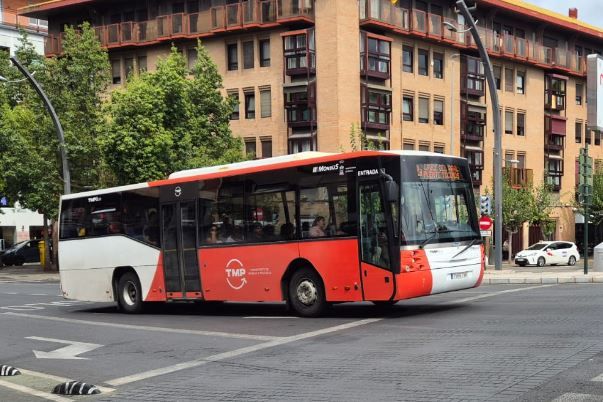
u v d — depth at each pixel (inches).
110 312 706.8
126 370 371.6
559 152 2202.3
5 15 2337.6
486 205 981.8
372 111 1609.3
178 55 1398.9
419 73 1740.9
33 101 1411.2
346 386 295.3
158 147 1277.1
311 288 551.2
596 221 2294.5
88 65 1418.6
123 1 1782.7
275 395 288.7
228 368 357.4
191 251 629.6
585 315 464.4
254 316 591.2
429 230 522.0
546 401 249.6
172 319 609.0
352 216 525.0
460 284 540.4
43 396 315.0
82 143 1374.3
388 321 498.6
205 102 1405.0
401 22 1665.8
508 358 330.0
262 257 577.6
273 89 1604.3
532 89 2085.4
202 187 626.8
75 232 740.7
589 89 1208.8
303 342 424.8
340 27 1534.2
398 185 511.2
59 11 1871.3
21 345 484.4
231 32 1642.5
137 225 680.4
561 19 2124.8
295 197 560.1
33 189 1412.4
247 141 1638.8
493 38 1908.2
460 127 1844.2
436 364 327.6
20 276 1398.9
